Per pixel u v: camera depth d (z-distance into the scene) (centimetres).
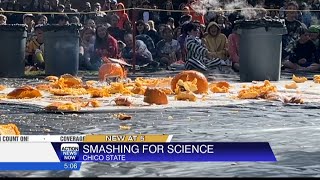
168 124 786
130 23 2184
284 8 2195
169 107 959
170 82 1280
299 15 2197
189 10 2214
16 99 1085
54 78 1623
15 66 1834
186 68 1931
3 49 1825
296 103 1027
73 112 909
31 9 2306
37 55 2075
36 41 2089
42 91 1230
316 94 1184
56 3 2303
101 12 2241
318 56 2106
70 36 1839
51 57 1850
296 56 2103
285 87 1309
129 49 2131
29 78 1736
